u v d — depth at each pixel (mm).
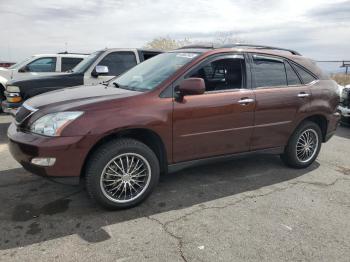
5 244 3090
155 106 3814
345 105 8477
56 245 3102
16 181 4488
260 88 4637
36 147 3354
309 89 5102
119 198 3775
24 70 9648
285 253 3109
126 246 3123
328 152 6387
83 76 7484
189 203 4027
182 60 4340
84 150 3457
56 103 3686
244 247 3172
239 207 3971
